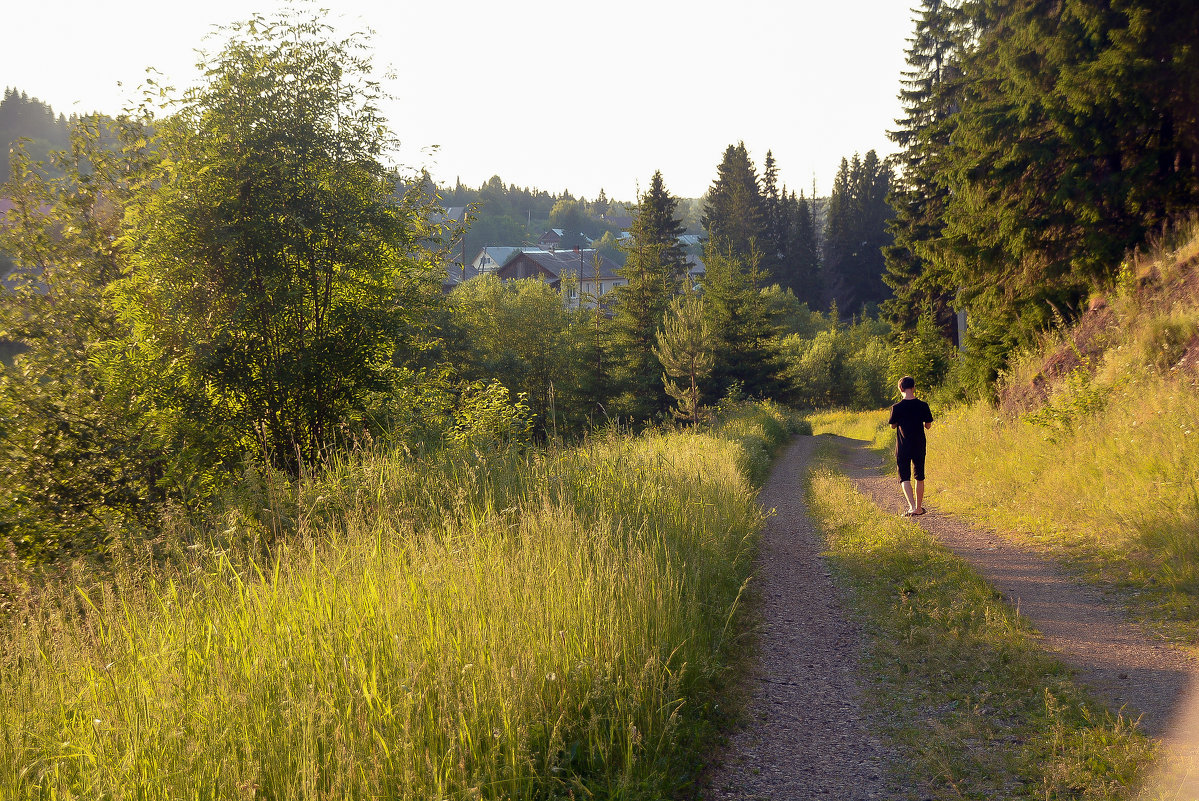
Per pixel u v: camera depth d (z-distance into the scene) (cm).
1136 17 1228
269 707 336
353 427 1377
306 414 1402
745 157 10856
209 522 737
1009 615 510
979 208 1562
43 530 1040
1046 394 1230
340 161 1404
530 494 704
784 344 7225
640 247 5456
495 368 4709
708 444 1530
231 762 304
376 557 498
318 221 1359
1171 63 1219
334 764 298
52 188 1487
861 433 3609
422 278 1645
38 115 18150
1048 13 1453
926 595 586
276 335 1394
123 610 475
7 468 1130
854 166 11638
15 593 679
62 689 395
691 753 354
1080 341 1267
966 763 329
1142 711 350
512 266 10006
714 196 10931
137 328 1283
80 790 307
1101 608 508
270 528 680
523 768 312
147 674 381
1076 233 1417
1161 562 557
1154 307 1088
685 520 724
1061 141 1415
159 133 1323
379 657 374
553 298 5856
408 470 804
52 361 1323
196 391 1314
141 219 1323
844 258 11119
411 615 407
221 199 1334
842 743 367
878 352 6788
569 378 5419
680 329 3462
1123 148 1355
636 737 334
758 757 357
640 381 5247
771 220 11438
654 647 413
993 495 939
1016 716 369
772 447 2362
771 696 431
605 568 495
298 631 396
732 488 985
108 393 1205
